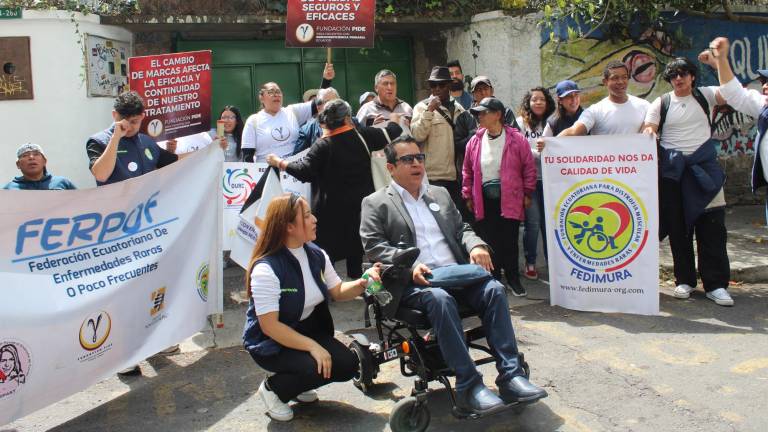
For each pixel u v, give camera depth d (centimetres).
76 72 834
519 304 655
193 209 527
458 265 434
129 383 505
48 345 427
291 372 422
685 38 972
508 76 926
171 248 509
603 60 953
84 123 845
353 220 646
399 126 676
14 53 816
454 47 1006
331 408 455
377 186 643
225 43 955
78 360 445
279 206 420
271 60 975
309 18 704
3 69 817
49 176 550
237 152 838
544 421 427
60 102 830
